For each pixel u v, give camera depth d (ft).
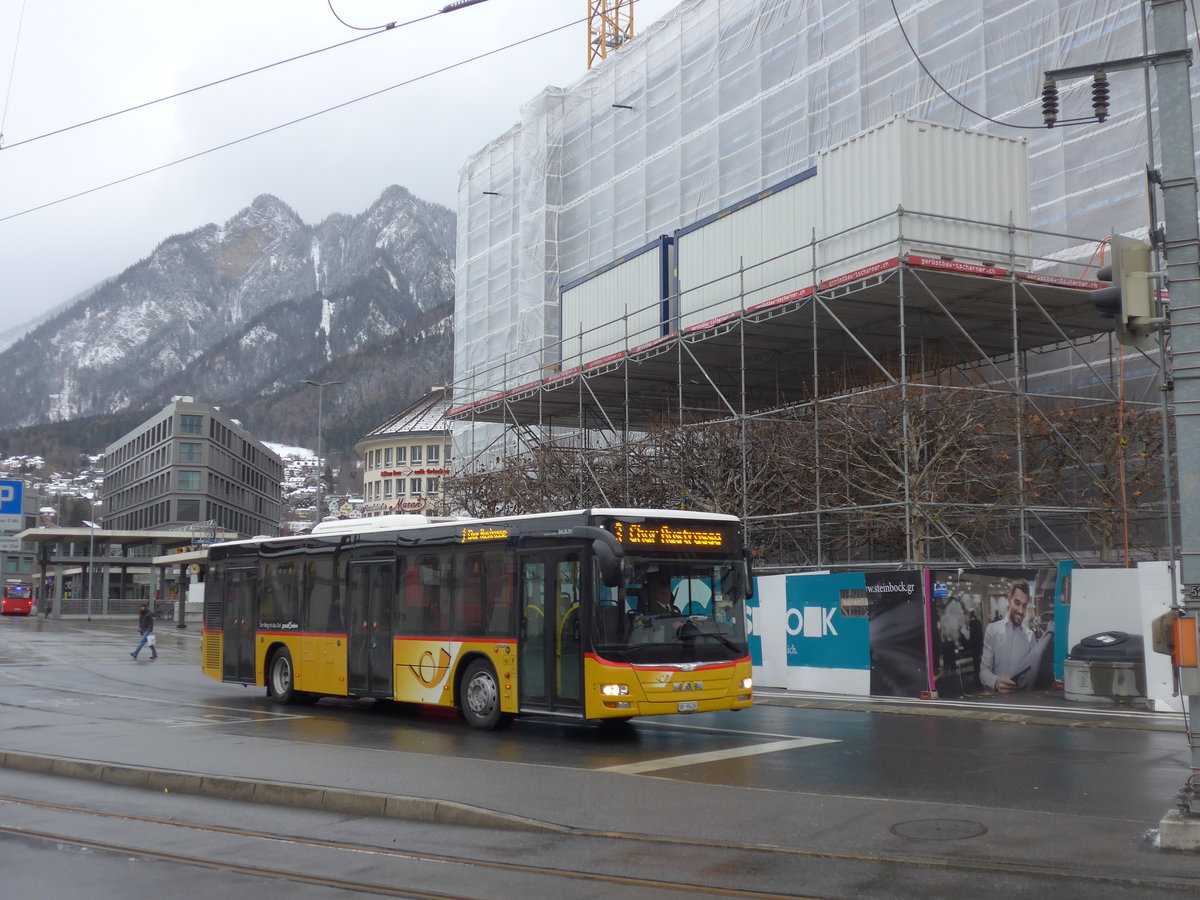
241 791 36.42
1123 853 25.57
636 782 36.40
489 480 108.68
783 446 78.07
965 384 84.89
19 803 36.14
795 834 28.63
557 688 48.98
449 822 31.99
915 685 60.70
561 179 139.23
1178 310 27.14
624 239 126.62
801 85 103.40
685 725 54.54
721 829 29.50
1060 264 80.53
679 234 90.89
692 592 49.42
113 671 99.04
